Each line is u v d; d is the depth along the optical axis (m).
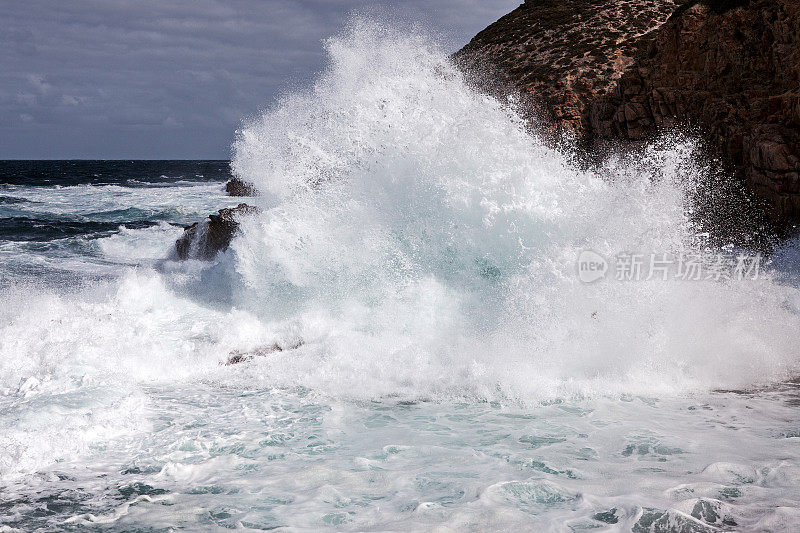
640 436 5.80
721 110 21.38
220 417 6.56
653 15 47.47
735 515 4.26
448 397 7.11
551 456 5.41
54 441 5.72
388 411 6.71
